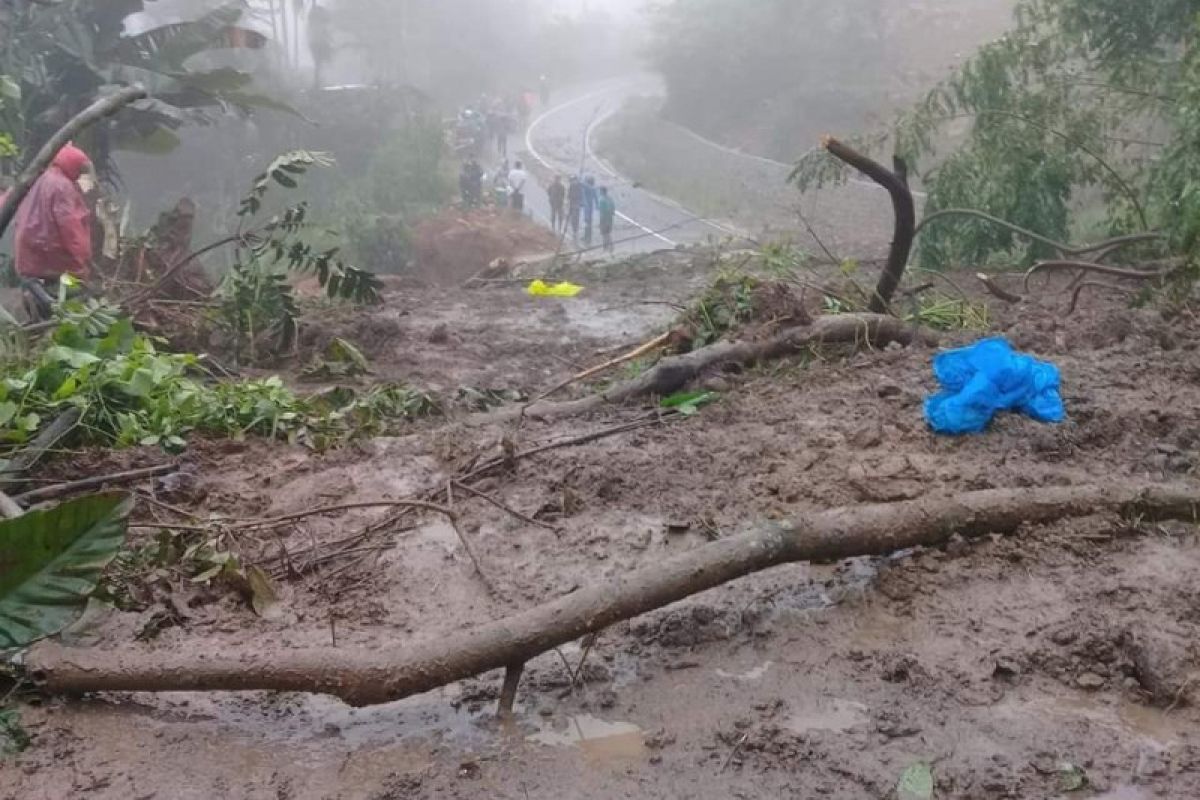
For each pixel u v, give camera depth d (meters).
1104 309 7.51
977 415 4.70
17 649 2.77
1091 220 13.70
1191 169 8.59
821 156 11.39
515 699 2.97
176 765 2.69
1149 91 10.75
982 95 10.63
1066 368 5.61
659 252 13.26
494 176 28.64
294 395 6.14
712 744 2.74
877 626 3.27
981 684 2.96
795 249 10.73
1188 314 6.77
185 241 8.88
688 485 4.33
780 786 2.58
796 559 3.44
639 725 2.84
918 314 6.96
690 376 5.81
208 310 7.59
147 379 5.01
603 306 10.05
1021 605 3.33
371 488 4.45
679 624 3.27
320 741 2.81
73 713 2.90
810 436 4.79
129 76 14.76
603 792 2.57
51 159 5.68
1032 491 3.80
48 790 2.58
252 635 3.28
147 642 3.22
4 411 4.57
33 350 6.02
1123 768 2.62
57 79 14.38
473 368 7.59
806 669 3.05
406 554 3.81
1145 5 10.67
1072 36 10.95
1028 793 2.54
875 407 5.18
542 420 5.47
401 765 2.70
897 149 10.84
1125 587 3.38
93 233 9.41
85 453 4.73
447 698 2.99
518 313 9.72
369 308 9.65
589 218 20.14
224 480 4.57
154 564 3.65
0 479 4.28
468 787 2.60
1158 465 4.37
